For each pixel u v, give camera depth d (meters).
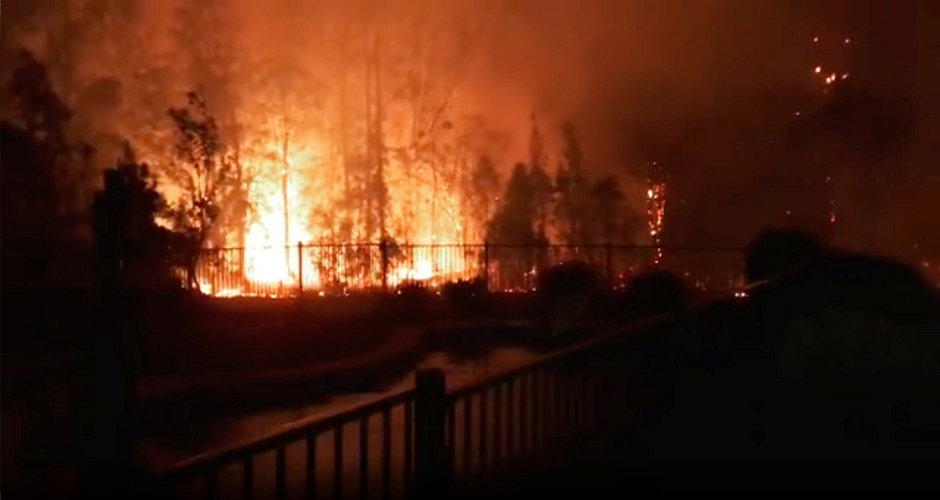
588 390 8.91
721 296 11.19
